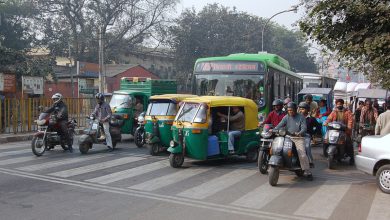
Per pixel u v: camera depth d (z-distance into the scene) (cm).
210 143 1077
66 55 4769
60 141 1258
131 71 4519
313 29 975
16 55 2564
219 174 975
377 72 1059
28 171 968
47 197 738
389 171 809
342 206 711
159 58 6059
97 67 3903
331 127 1107
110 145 1323
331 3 921
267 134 959
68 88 3572
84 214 639
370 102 1395
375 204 727
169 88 1975
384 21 866
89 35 4659
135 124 1634
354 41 910
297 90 2172
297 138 897
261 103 1420
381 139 845
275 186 855
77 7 4591
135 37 5025
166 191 798
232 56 1534
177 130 1070
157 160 1153
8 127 1716
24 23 4428
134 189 810
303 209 688
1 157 1164
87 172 968
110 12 4697
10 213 638
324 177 962
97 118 1308
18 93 2431
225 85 1458
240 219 628
